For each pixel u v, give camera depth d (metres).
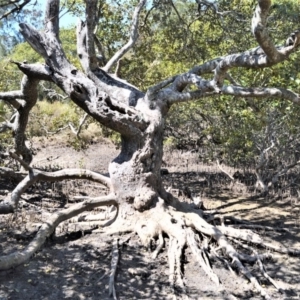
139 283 5.86
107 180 7.56
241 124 10.86
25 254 6.29
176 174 12.50
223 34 10.47
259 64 5.86
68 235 7.15
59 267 6.19
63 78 7.30
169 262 6.20
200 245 6.63
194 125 14.05
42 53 7.40
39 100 19.23
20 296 5.47
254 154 11.88
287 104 9.93
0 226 7.59
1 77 11.73
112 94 7.62
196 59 10.84
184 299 5.48
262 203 9.73
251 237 7.02
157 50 11.44
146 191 7.21
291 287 5.89
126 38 11.46
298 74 9.55
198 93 7.07
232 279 6.04
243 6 10.02
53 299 5.44
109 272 6.04
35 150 15.00
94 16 7.31
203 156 13.93
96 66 7.73
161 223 6.87
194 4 11.19
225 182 11.42
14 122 10.02
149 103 7.41
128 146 7.32
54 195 9.87
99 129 17.47
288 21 9.73
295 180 11.45
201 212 7.78
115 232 7.04
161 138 7.43
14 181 10.76
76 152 15.21
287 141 11.13
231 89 6.60
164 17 10.94
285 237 7.59
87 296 5.52
